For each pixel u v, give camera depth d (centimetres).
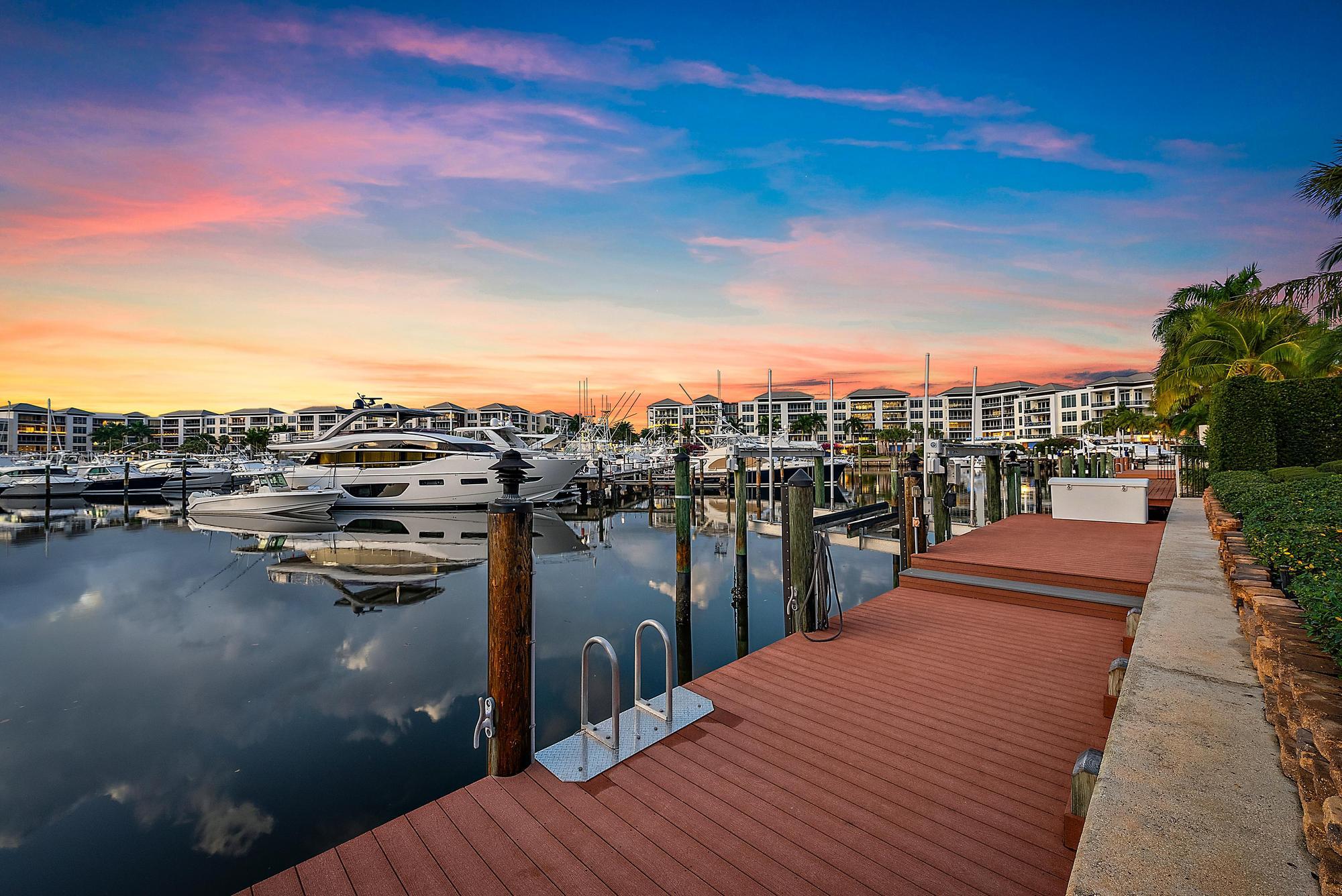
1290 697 253
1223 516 838
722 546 2208
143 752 702
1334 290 1391
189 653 1052
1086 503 1345
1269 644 304
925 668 571
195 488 4934
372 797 612
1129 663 375
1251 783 241
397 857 328
